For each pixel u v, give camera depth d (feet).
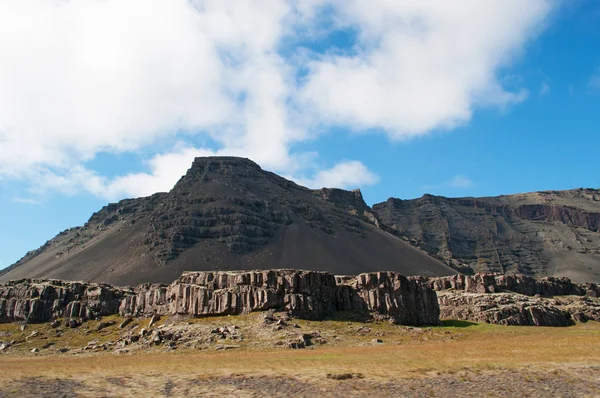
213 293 421.59
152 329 390.42
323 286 436.35
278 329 354.95
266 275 422.82
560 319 556.51
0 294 549.95
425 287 482.69
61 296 541.34
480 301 581.12
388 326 404.98
